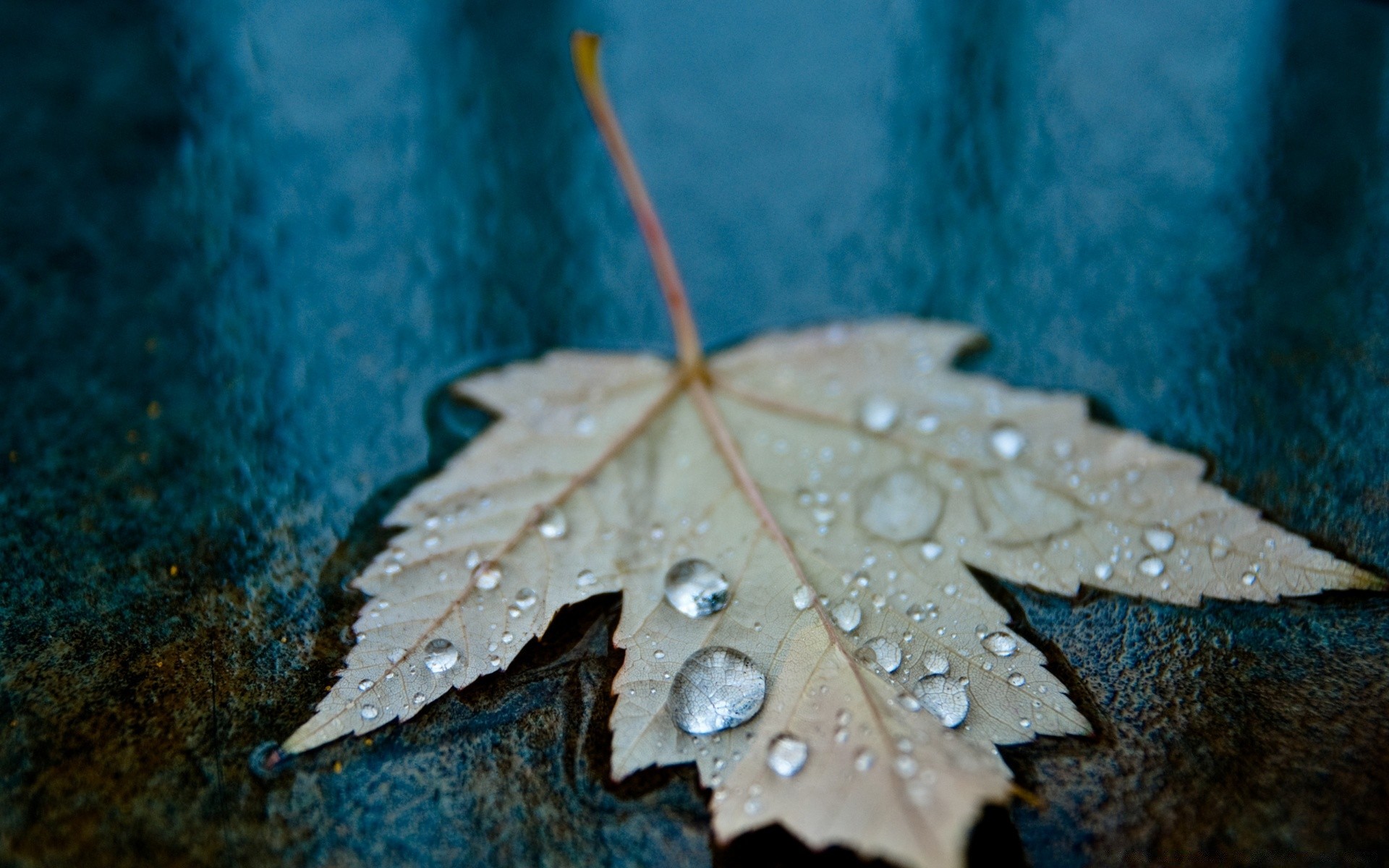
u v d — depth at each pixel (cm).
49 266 25
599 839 20
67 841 20
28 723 20
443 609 21
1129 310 25
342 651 21
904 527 22
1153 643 21
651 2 33
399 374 24
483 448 23
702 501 22
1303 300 24
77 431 23
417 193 27
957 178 27
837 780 19
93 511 22
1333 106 27
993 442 22
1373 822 19
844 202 27
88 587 22
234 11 32
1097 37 30
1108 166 27
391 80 30
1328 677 20
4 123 27
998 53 30
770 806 19
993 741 20
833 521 22
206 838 20
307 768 20
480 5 33
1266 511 22
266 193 27
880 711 20
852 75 30
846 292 26
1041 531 22
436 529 22
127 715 20
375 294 26
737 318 25
